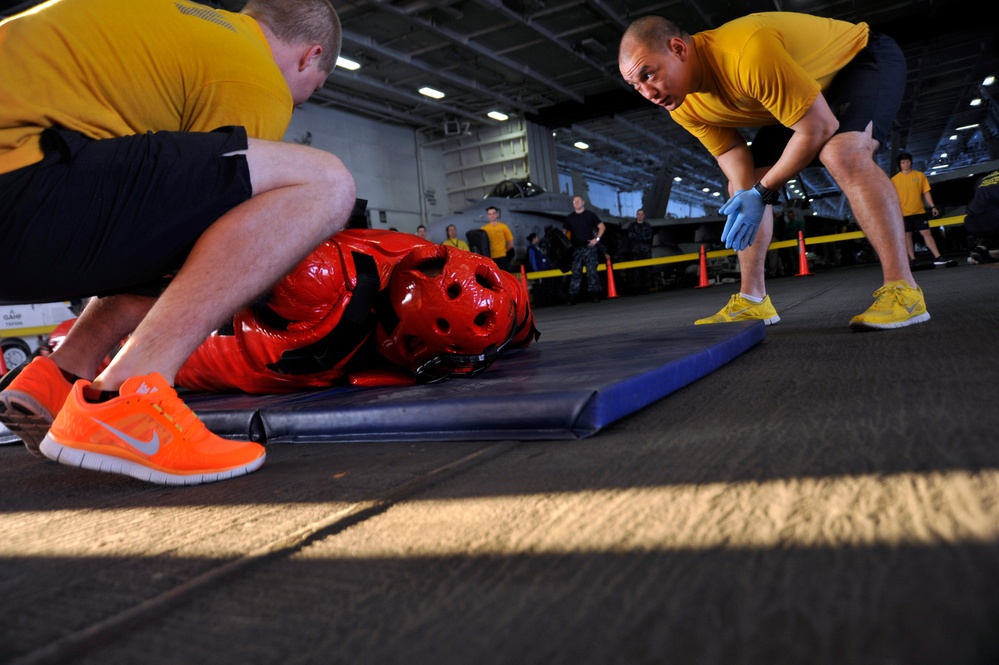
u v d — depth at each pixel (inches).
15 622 24.7
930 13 652.1
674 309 223.6
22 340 314.7
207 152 48.4
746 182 114.3
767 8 642.2
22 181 43.5
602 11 608.7
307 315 70.4
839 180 92.7
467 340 67.9
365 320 71.9
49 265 47.1
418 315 67.3
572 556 25.5
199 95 52.6
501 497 34.6
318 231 53.5
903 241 92.0
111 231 47.0
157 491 46.1
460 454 47.4
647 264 501.0
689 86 95.0
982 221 244.1
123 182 45.9
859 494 27.8
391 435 56.4
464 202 932.0
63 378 57.3
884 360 64.9
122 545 33.6
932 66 861.8
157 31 50.1
